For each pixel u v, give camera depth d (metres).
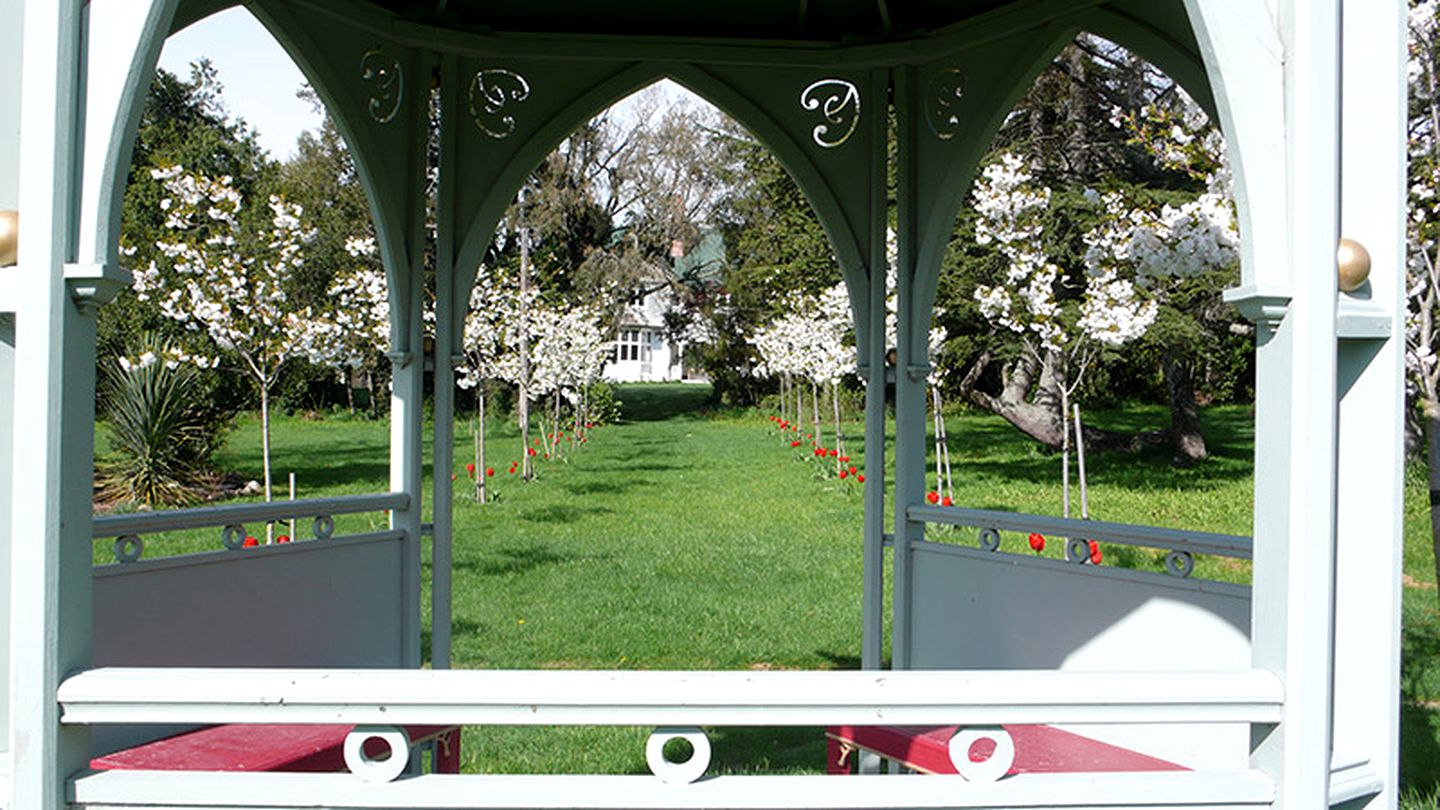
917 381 4.05
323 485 13.01
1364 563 2.01
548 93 4.04
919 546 3.91
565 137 4.07
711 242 29.50
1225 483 12.74
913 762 2.63
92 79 1.77
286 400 20.84
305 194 19.61
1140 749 3.13
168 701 1.78
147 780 1.81
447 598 3.99
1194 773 1.91
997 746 1.86
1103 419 18.20
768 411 23.61
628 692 1.78
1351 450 2.03
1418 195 4.25
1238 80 1.83
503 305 12.26
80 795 1.80
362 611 3.65
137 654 2.83
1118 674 1.87
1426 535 8.68
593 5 3.92
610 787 1.81
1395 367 1.99
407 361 3.87
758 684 1.80
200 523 3.02
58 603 1.77
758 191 20.64
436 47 3.85
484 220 4.00
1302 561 1.84
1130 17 3.39
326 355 8.84
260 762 2.44
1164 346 12.49
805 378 16.73
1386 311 1.98
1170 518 10.69
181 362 9.85
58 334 1.75
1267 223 1.84
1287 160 1.85
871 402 4.12
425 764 4.01
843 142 4.17
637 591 7.30
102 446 13.50
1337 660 2.03
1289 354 1.85
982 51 3.82
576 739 4.29
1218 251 7.61
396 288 3.85
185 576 2.98
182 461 11.48
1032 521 3.42
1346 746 2.02
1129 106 13.32
